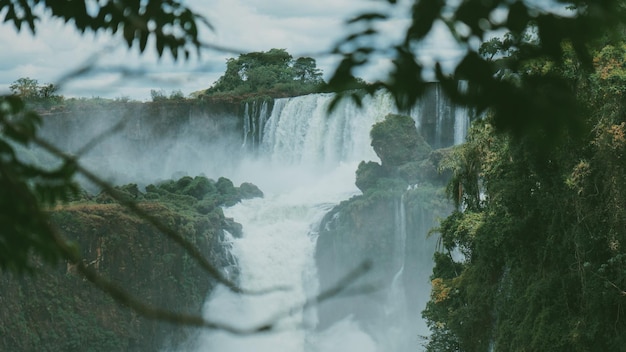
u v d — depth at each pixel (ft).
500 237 110.42
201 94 298.35
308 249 236.02
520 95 10.69
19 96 13.24
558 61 11.21
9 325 195.21
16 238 12.85
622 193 92.22
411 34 10.89
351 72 11.32
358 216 225.56
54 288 203.10
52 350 201.05
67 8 15.78
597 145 91.86
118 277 211.41
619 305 95.40
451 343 126.82
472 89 10.83
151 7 15.78
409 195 221.05
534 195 107.34
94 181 13.57
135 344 212.84
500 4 10.85
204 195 253.03
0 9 16.96
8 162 12.64
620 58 87.25
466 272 125.70
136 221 214.90
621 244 94.07
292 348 218.18
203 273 224.12
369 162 238.27
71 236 204.23
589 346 97.45
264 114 274.16
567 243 101.55
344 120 255.91
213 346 221.05
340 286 14.33
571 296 102.68
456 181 129.59
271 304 227.40
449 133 237.45
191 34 15.83
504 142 109.29
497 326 114.62
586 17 11.04
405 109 11.09
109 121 280.10
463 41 10.91
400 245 224.33
